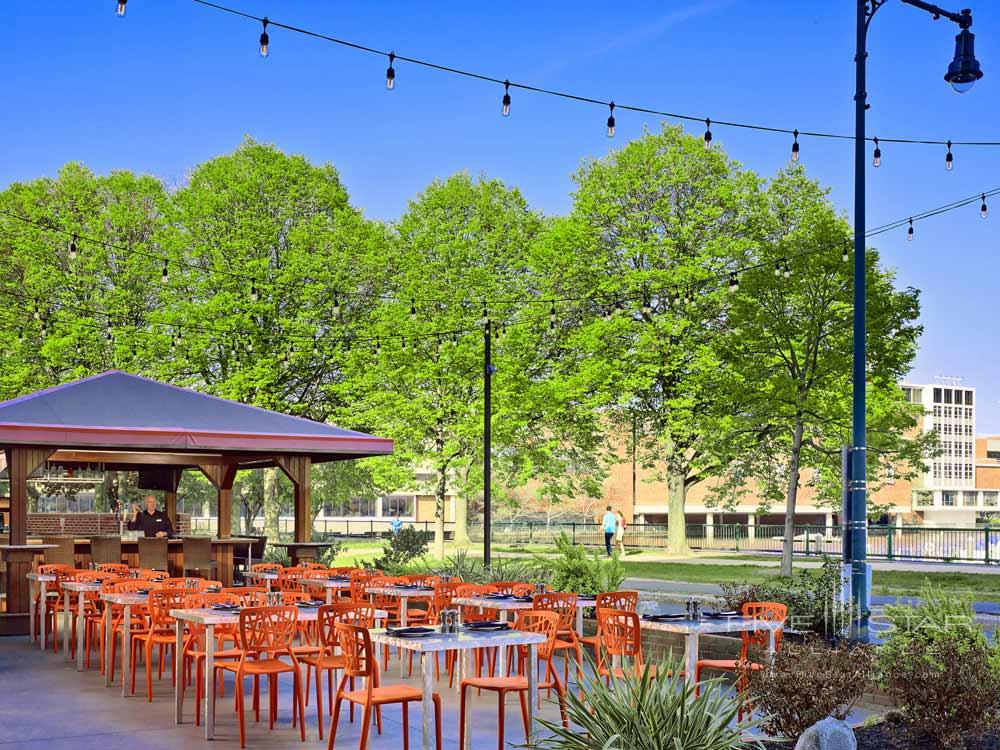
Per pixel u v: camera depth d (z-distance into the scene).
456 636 8.71
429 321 39.53
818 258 27.03
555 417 40.06
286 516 81.19
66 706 11.11
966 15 14.85
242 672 9.49
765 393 28.22
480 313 39.34
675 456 40.03
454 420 40.16
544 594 12.40
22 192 41.53
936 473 133.50
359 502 81.38
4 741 9.45
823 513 80.50
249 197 39.88
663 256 38.31
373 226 42.19
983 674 8.60
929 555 36.16
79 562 21.28
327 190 41.00
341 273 39.81
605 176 39.91
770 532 46.47
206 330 39.12
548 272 40.03
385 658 13.75
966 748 8.46
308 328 38.88
